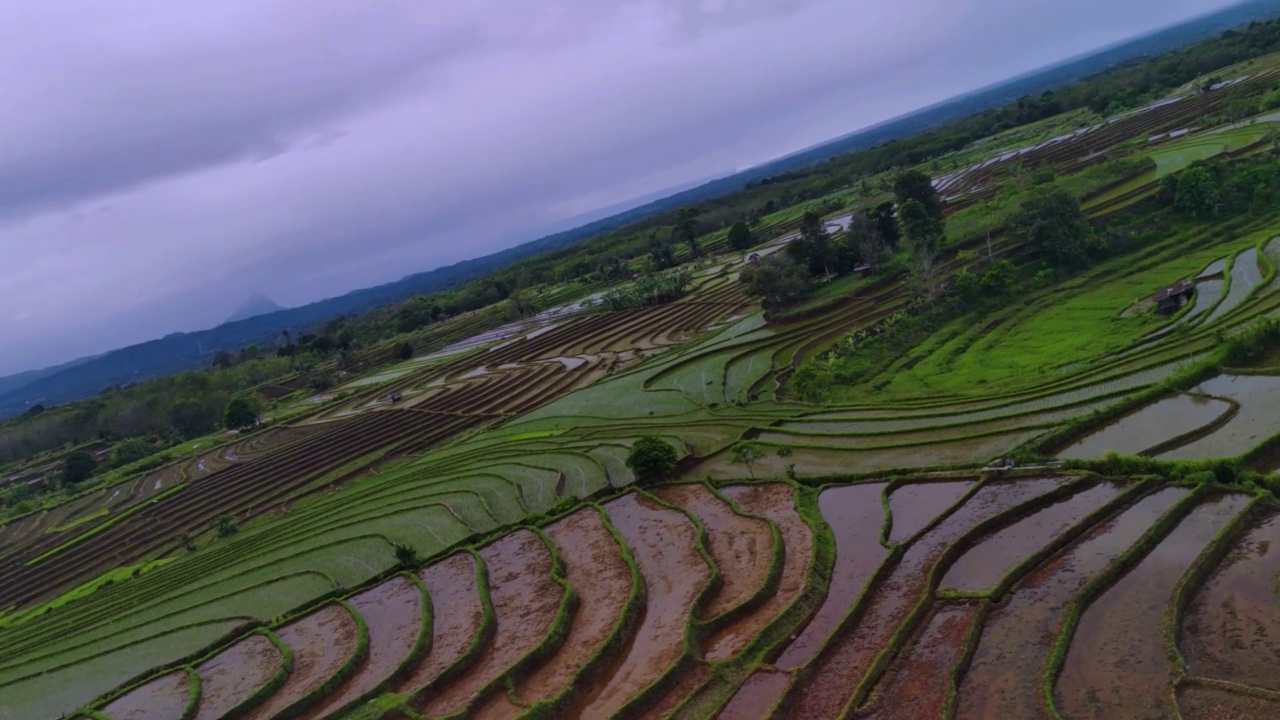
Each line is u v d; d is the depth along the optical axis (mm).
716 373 69375
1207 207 72062
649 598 33438
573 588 35656
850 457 44281
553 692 28125
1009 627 25250
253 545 57000
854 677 25094
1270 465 30719
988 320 67000
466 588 39438
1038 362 53188
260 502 70750
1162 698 20094
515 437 66938
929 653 25062
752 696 25484
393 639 35531
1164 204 77188
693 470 48719
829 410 53406
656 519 42406
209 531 66500
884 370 62156
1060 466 35281
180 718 33219
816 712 23984
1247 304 49062
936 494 37000
